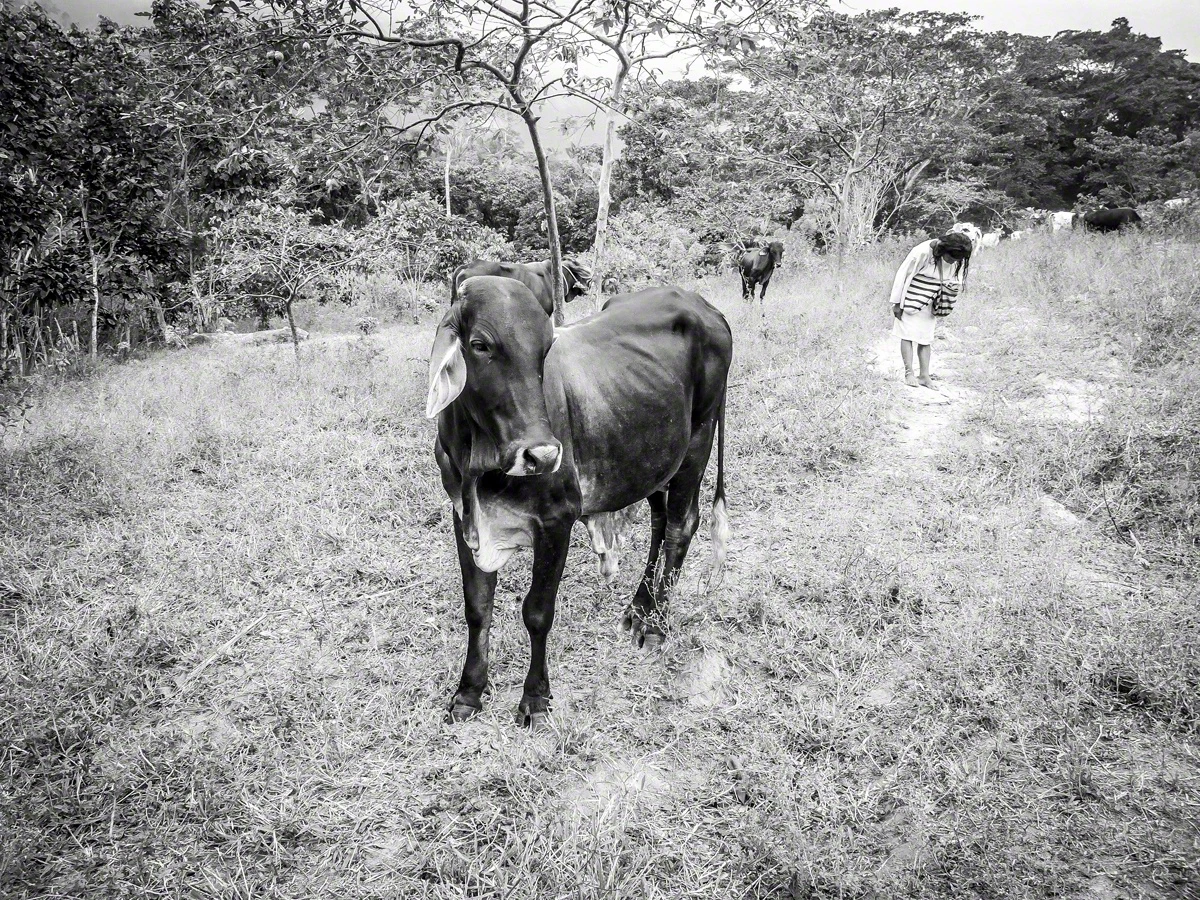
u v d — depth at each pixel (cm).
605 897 252
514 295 292
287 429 770
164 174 1711
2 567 471
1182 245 1183
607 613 432
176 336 1745
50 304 1404
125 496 585
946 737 321
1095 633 379
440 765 321
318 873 272
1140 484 518
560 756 322
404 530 534
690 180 1048
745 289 1287
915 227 3033
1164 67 4681
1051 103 3841
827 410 693
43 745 328
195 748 328
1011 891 253
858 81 1823
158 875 269
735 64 653
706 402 419
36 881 265
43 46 1211
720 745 330
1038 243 1466
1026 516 505
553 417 329
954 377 794
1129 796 286
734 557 486
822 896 258
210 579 463
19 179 1196
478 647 353
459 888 260
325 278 1294
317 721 345
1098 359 769
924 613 414
